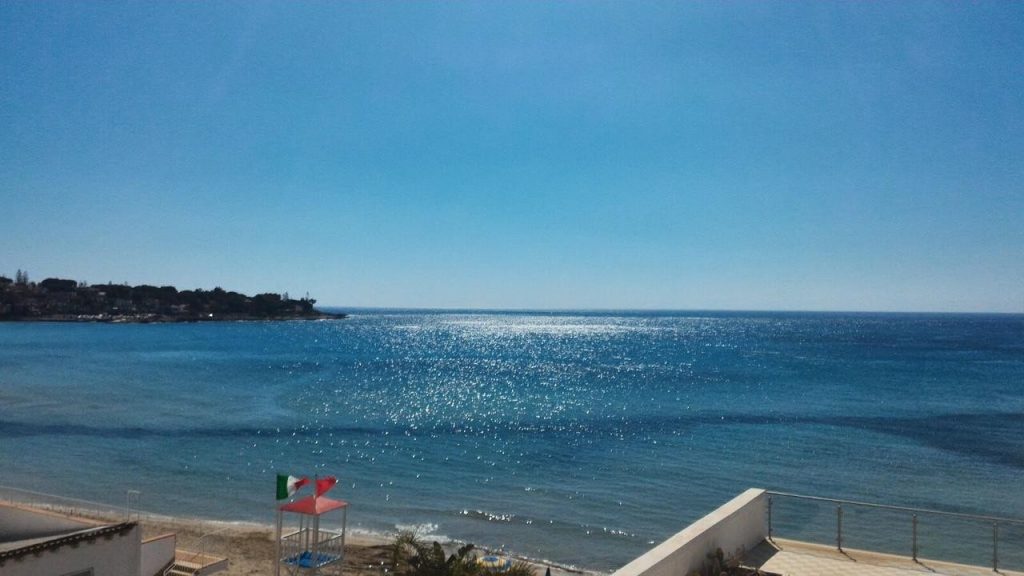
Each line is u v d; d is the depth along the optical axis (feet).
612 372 334.44
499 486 124.67
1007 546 89.81
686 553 30.50
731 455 150.00
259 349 487.20
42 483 123.34
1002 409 216.54
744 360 400.06
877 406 222.69
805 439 168.04
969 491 119.55
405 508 110.73
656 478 130.11
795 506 109.70
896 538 93.30
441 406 222.07
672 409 216.74
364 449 155.94
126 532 44.88
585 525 102.58
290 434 172.65
